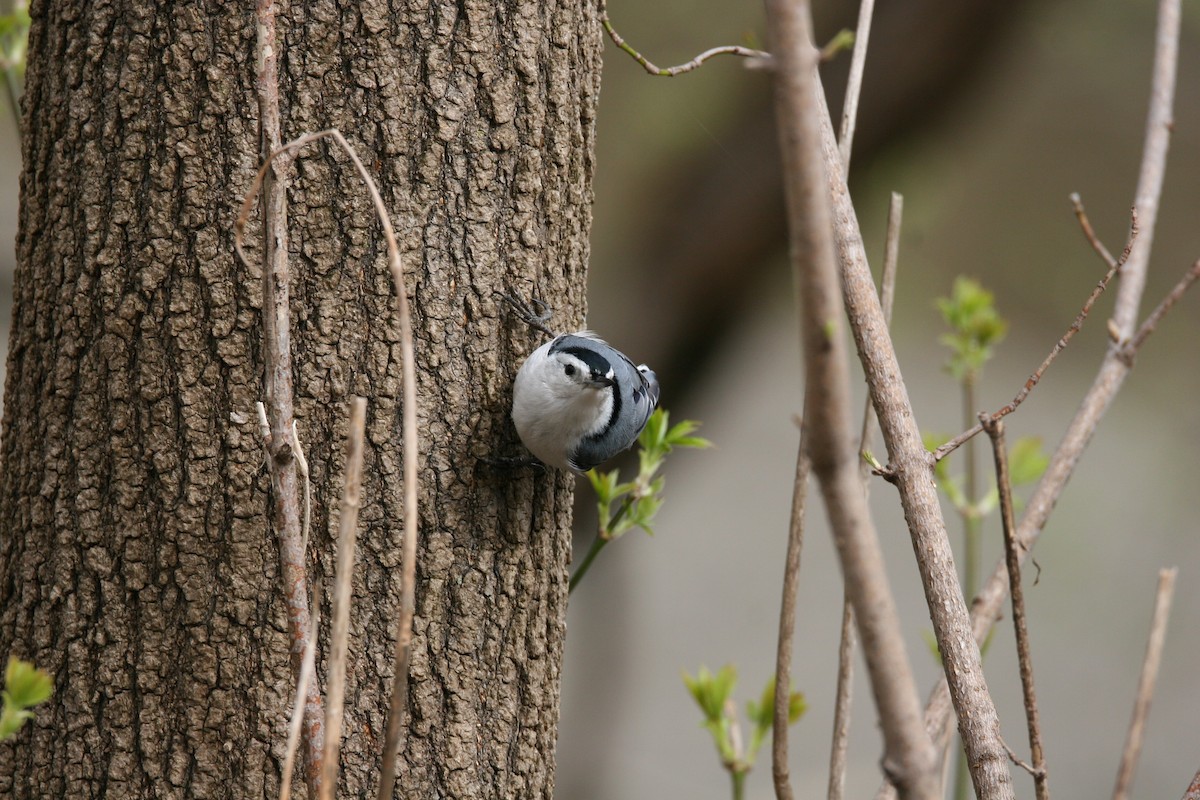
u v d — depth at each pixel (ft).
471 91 19.52
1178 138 65.46
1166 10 23.88
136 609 18.72
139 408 18.70
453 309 19.80
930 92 44.39
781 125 10.47
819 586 67.10
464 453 20.04
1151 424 72.23
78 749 18.80
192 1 18.29
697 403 50.19
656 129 54.54
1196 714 56.95
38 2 19.47
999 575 20.54
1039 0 43.75
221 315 18.58
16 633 19.39
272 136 14.73
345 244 18.97
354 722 19.07
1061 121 66.74
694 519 69.92
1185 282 20.75
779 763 19.07
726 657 61.05
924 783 10.83
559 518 22.08
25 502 19.44
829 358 10.36
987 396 73.56
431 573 19.69
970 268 72.28
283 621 18.66
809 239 10.34
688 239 46.68
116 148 18.62
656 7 55.62
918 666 57.93
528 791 20.84
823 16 44.68
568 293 21.54
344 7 18.67
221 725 18.62
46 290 19.26
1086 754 53.72
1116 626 61.05
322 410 18.97
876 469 17.75
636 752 55.26
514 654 20.71
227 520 18.63
